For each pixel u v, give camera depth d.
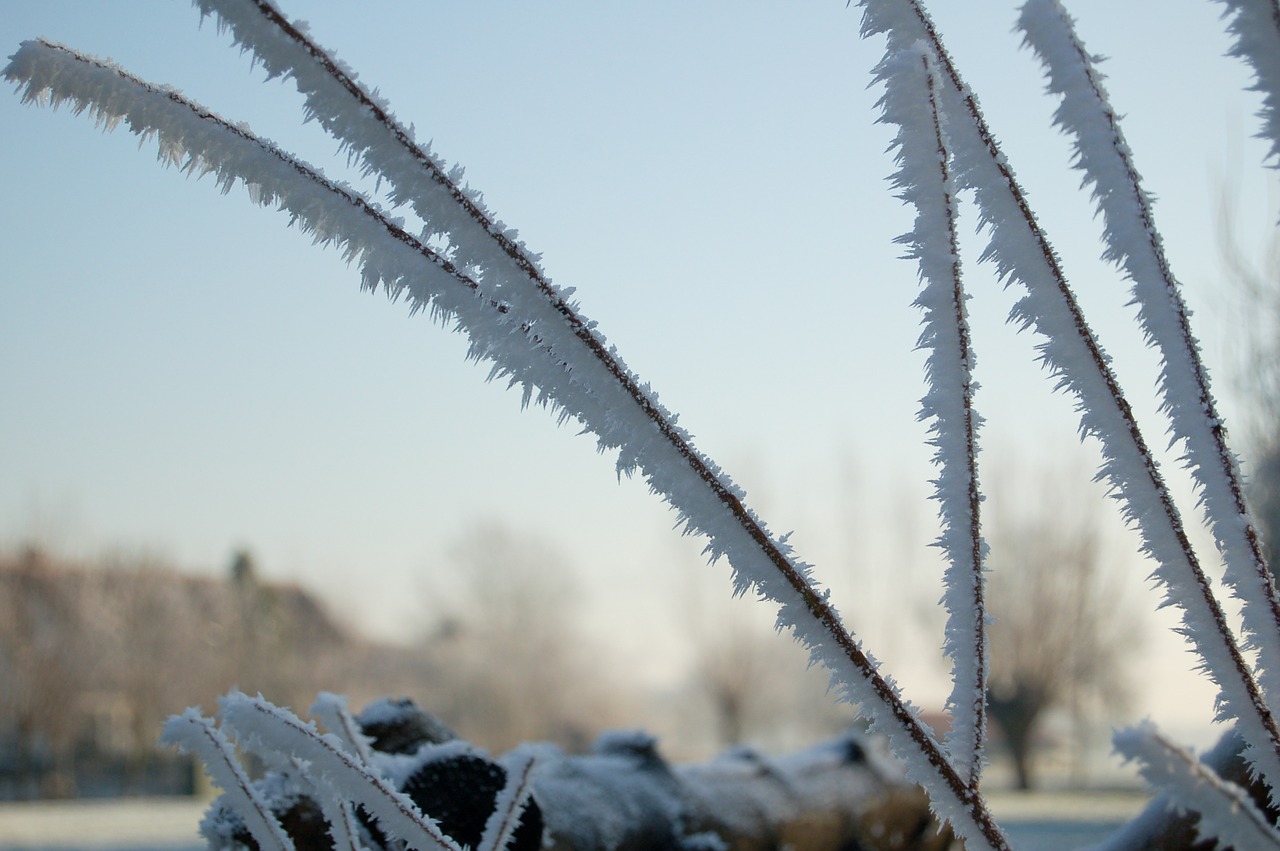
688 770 1.62
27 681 17.42
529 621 20.86
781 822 1.64
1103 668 13.49
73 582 18.66
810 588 0.79
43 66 0.78
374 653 21.52
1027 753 13.28
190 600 19.50
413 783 1.10
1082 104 0.79
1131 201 0.79
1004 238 0.80
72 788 17.52
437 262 0.79
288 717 0.88
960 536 0.80
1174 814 1.00
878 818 1.86
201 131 0.79
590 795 1.34
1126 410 0.79
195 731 0.90
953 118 0.81
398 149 0.77
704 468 0.79
